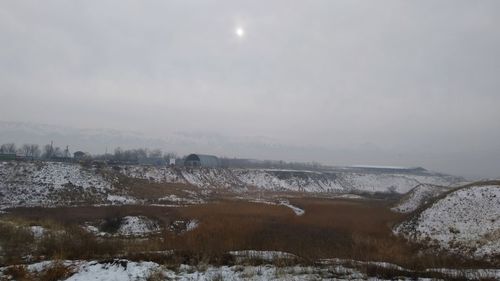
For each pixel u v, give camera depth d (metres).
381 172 174.88
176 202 53.38
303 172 122.50
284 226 34.69
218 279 13.31
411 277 14.49
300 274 14.48
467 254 24.59
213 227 31.84
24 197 45.38
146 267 14.21
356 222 39.06
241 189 89.50
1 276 13.70
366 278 14.07
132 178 64.06
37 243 19.89
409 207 51.22
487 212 28.98
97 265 14.32
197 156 113.19
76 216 37.09
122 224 33.31
